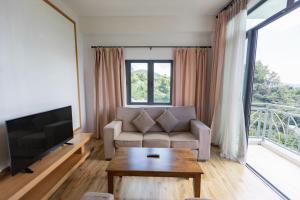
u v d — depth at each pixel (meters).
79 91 3.31
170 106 3.55
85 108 3.70
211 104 3.32
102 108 3.66
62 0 2.66
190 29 3.33
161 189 2.03
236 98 2.56
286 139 2.94
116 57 3.52
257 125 3.41
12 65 1.69
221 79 3.03
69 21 2.90
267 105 3.26
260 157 2.84
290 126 2.87
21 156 1.57
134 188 2.04
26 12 1.87
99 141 3.59
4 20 1.59
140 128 3.02
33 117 1.73
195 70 3.51
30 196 1.56
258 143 3.38
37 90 2.07
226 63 2.85
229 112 2.67
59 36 2.57
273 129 3.21
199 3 2.78
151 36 3.56
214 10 3.05
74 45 3.10
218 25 3.08
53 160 1.85
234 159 2.72
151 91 3.77
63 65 2.70
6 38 1.62
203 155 2.67
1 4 1.56
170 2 2.75
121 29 3.37
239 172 2.39
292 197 1.88
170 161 1.88
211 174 2.34
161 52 3.61
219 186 2.08
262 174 2.34
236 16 2.50
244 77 2.65
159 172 1.67
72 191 1.97
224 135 2.83
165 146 2.66
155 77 3.75
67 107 2.36
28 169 1.61
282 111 3.00
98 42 3.60
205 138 2.64
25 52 1.86
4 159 1.61
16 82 1.74
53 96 2.42
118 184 2.12
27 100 1.90
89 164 2.61
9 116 1.66
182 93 3.60
